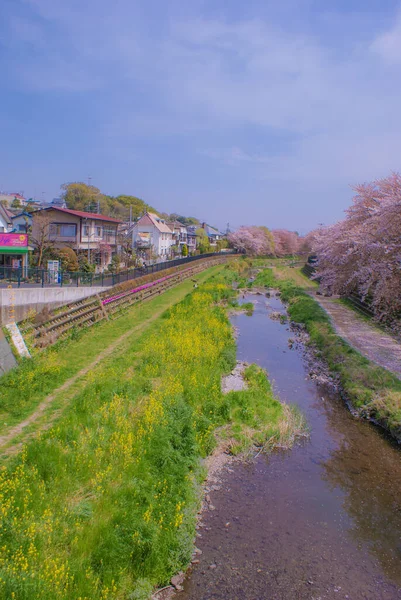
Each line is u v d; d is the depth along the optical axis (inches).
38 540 243.0
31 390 450.6
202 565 281.6
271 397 537.0
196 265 2048.5
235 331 918.4
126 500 291.4
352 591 268.1
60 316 745.6
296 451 428.8
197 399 479.5
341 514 339.3
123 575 245.3
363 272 805.2
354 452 429.4
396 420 463.8
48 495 284.7
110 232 1651.1
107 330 783.1
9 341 554.9
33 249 1163.9
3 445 349.7
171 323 813.9
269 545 302.7
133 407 428.8
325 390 589.3
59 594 213.8
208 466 393.7
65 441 347.6
